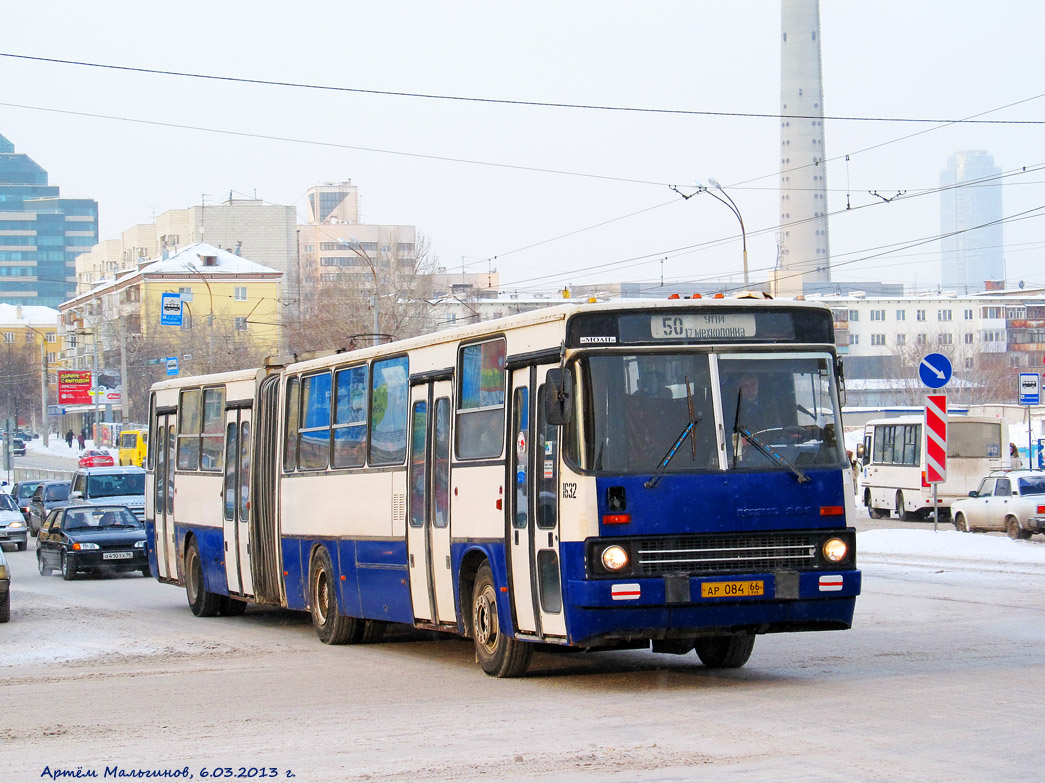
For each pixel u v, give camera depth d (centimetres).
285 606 2150
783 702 1231
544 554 1361
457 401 1584
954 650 1595
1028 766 912
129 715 1304
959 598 2231
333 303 9169
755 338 1370
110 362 13050
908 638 1728
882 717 1129
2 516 4800
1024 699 1207
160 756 1075
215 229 18400
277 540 2178
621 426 1313
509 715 1220
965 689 1277
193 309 13462
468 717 1216
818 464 1354
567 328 1327
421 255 9569
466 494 1546
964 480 4881
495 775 946
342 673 1597
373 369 1847
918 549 3359
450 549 1586
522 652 1480
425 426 1670
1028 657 1514
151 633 2150
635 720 1161
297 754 1060
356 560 1872
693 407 1334
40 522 5241
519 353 1430
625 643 1423
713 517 1309
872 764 932
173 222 19438
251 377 2294
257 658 1789
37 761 1070
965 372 13650
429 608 1653
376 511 1806
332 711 1284
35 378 16062
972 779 873
